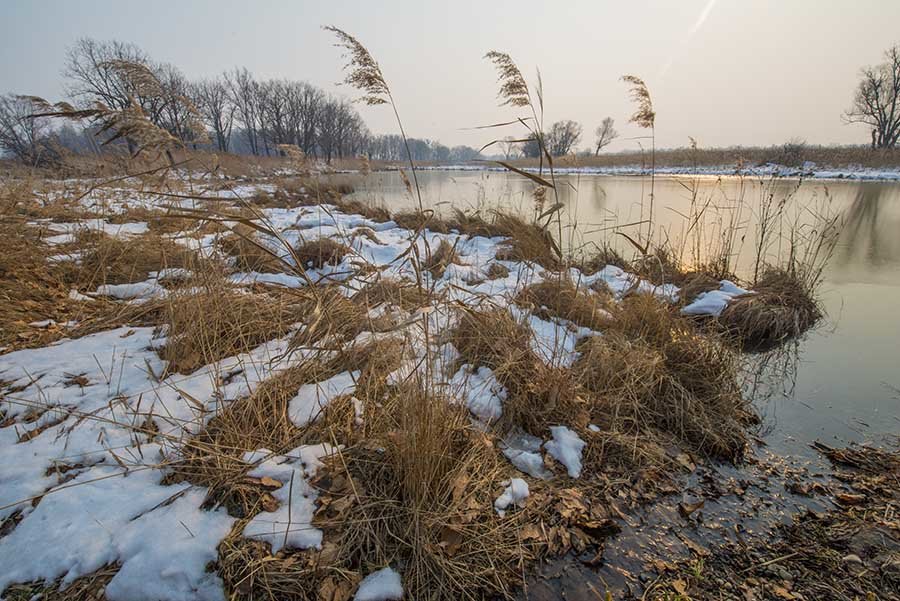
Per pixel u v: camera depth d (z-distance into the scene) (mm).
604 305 4352
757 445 2844
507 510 2158
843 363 3971
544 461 2510
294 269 2223
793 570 1940
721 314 4746
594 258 6562
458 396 2781
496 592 1813
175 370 2900
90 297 4078
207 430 2328
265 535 1791
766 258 7512
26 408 2410
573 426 2762
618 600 1803
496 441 2619
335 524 1883
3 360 2895
